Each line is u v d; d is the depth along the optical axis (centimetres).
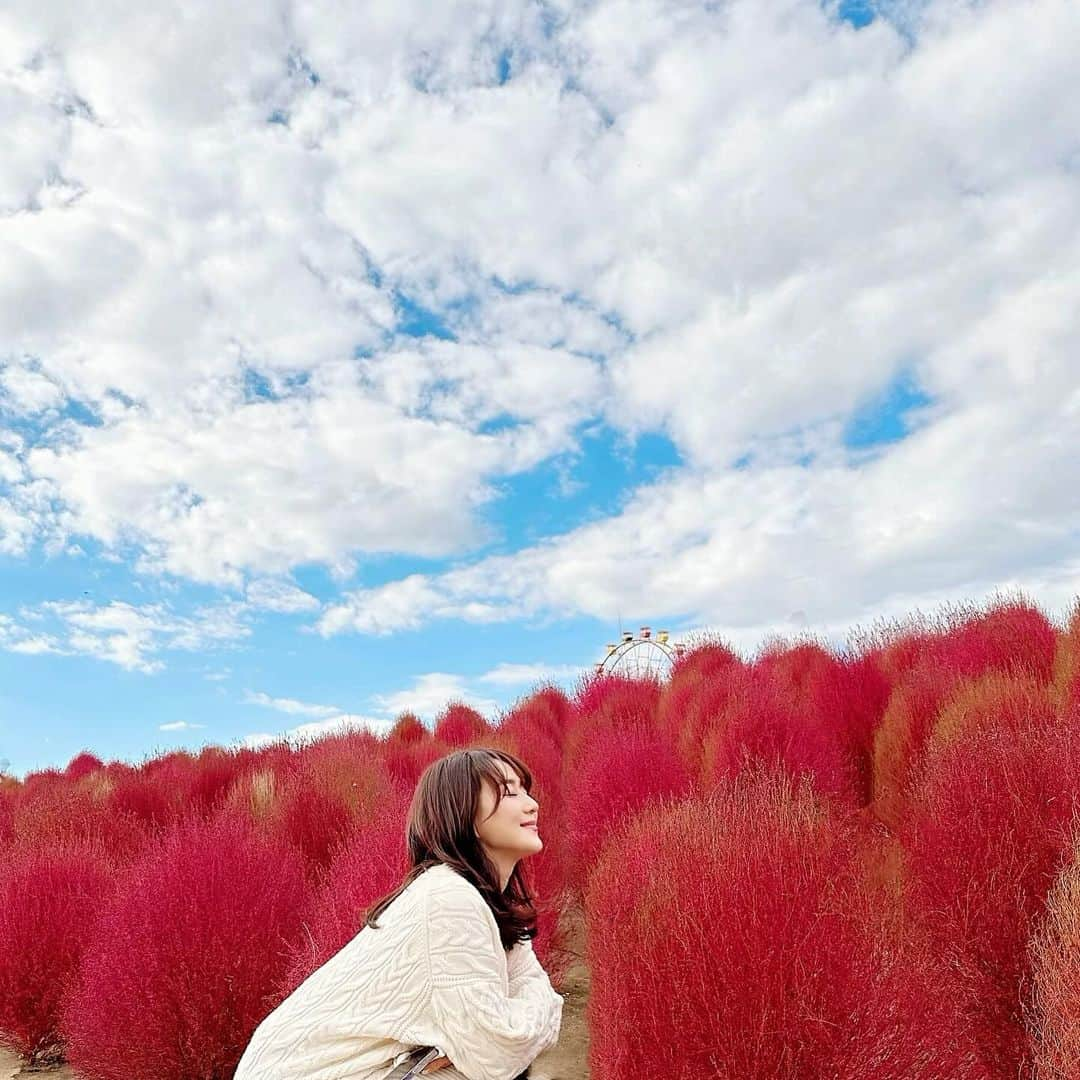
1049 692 488
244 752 1047
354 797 576
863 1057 233
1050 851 306
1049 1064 240
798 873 264
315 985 185
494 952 179
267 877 417
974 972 299
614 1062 262
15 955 448
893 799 510
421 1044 170
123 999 376
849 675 684
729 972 242
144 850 544
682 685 841
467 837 194
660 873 293
